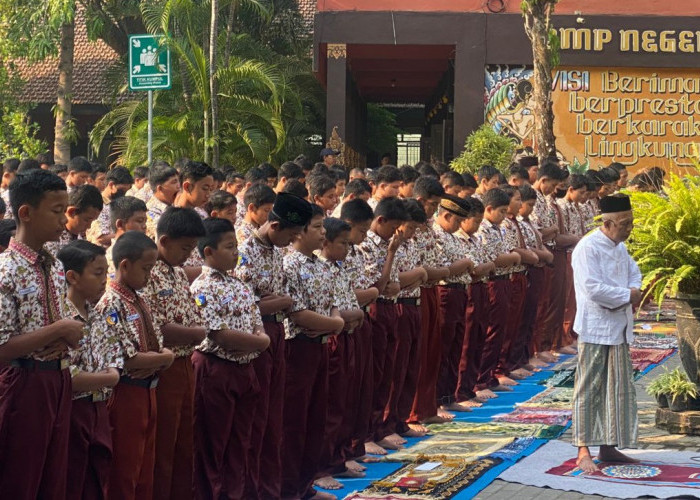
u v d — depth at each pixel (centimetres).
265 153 1814
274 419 612
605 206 702
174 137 1789
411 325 775
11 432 445
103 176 1040
